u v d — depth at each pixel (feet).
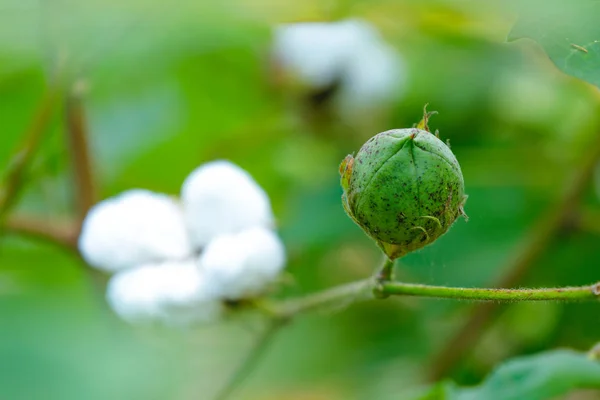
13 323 2.04
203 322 2.03
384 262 1.77
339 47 2.68
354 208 1.73
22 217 2.22
